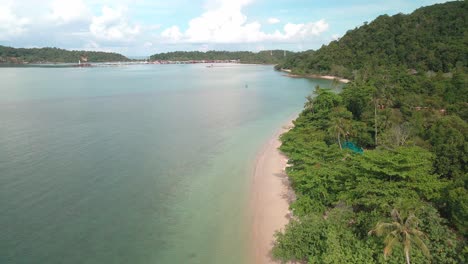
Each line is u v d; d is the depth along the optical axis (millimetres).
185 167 58625
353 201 35500
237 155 64938
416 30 187125
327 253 29469
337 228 32375
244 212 43375
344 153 47500
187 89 170250
